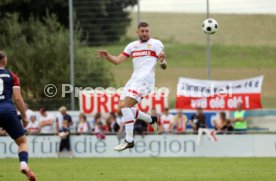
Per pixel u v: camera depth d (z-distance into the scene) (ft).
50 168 165.99
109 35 233.35
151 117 122.93
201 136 214.28
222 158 204.44
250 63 463.83
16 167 169.37
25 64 244.01
